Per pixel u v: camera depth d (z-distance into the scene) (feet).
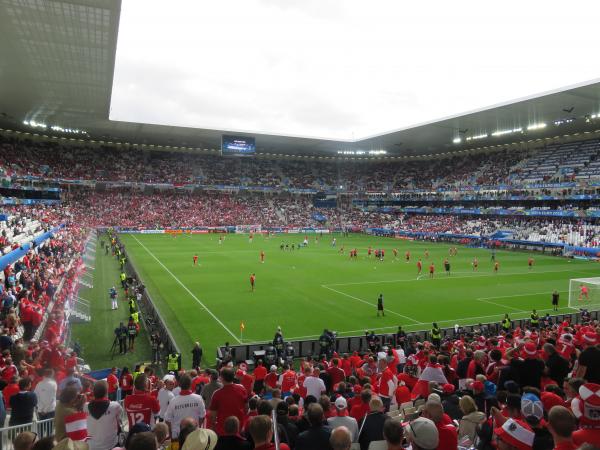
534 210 266.57
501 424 22.68
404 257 206.28
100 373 61.77
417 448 17.04
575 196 246.27
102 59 144.46
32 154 304.50
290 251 220.23
